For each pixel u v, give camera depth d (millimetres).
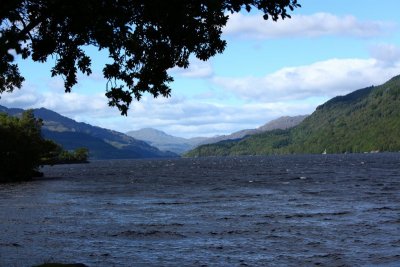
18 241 29969
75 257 25594
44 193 69688
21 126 128250
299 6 9766
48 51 10461
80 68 10906
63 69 10906
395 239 29281
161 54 10789
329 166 156500
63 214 43594
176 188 76625
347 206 46938
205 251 27078
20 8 10008
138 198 59531
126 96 11320
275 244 28750
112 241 30062
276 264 23938
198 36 10172
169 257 25609
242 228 34500
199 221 38188
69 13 9539
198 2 9664
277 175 111250
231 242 29531
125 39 10625
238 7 9883
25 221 39031
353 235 31000
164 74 11359
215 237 31234
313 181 87500
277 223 36625
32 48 10508
